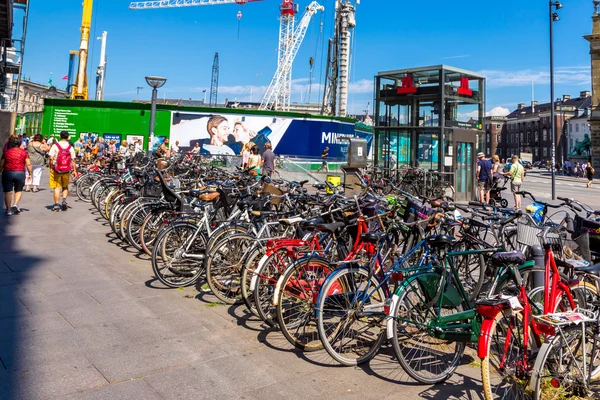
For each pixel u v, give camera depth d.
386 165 16.22
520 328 3.20
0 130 18.52
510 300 3.09
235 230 5.46
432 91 15.02
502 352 3.12
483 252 3.96
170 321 4.51
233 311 4.87
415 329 3.54
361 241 4.24
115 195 9.12
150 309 4.81
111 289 5.39
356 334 3.84
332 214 4.86
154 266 5.42
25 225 8.85
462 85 15.36
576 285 3.76
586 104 92.06
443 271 3.65
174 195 6.52
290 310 4.03
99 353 3.75
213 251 5.06
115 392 3.17
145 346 3.92
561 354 3.08
